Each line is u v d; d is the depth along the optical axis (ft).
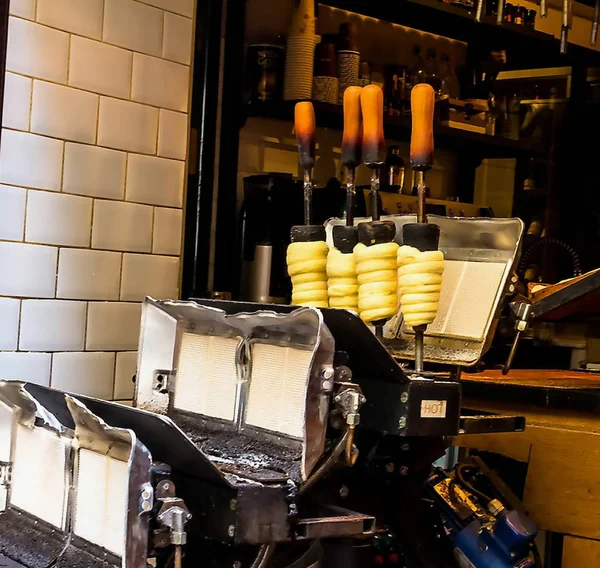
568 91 10.69
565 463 4.93
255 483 3.15
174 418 4.33
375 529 3.45
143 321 4.52
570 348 9.60
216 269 7.64
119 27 5.69
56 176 5.44
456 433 3.81
